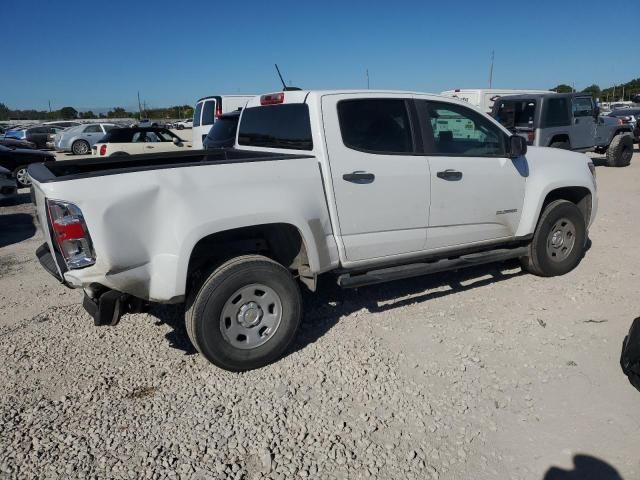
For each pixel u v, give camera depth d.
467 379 3.51
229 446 2.92
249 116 4.92
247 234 3.92
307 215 3.79
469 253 4.91
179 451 2.89
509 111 13.04
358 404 3.28
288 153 4.28
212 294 3.49
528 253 5.27
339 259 4.09
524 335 4.11
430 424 3.06
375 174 4.10
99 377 3.67
